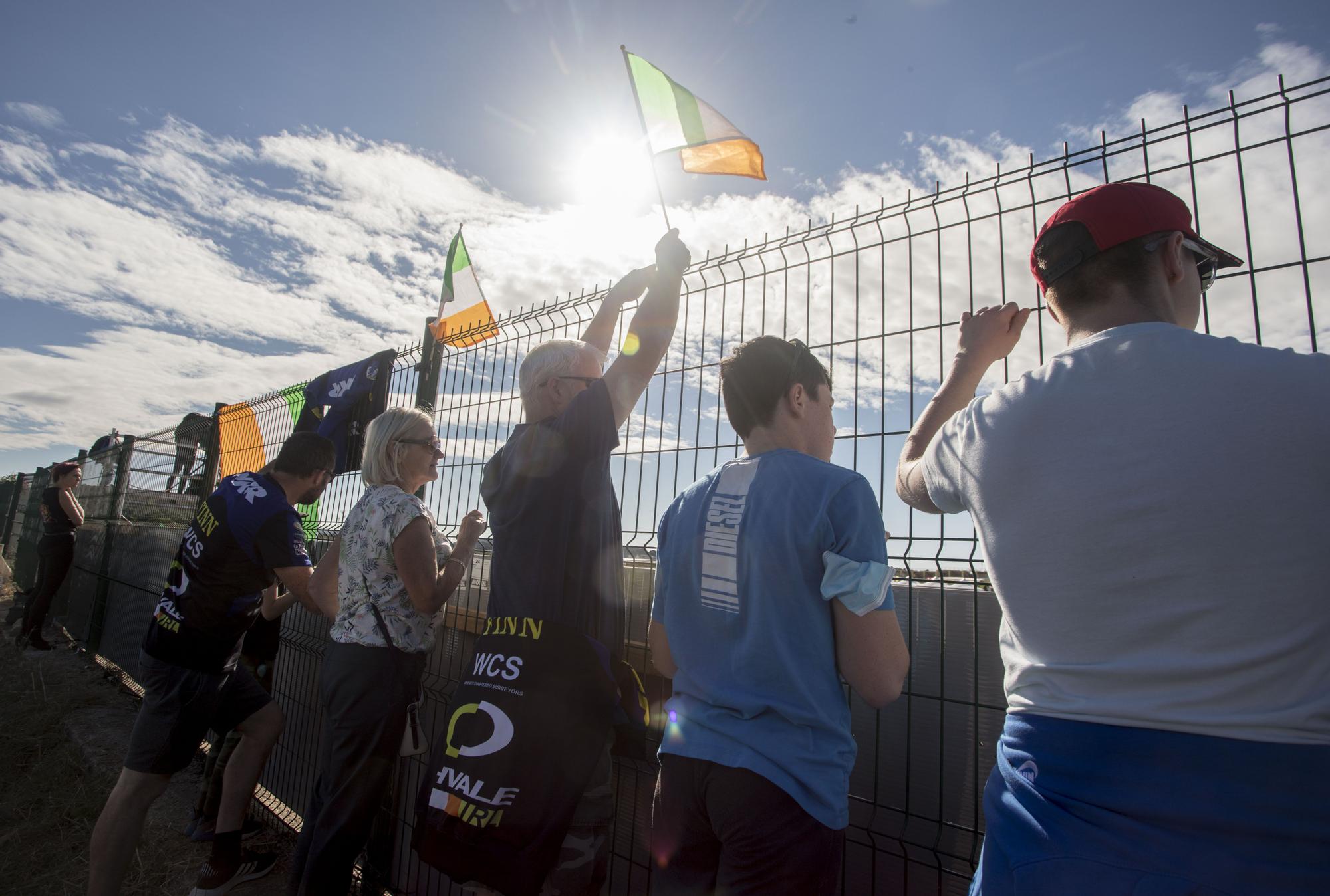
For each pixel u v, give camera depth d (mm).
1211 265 1118
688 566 1421
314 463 2834
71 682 5758
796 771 1192
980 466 1025
